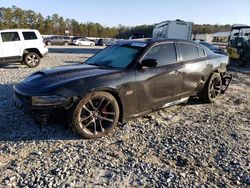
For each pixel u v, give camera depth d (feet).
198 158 12.96
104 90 14.51
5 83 27.68
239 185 11.02
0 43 40.40
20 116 17.15
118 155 12.93
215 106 21.89
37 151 12.93
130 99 15.52
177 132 15.94
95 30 311.88
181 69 18.40
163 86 17.22
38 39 43.52
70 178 10.91
